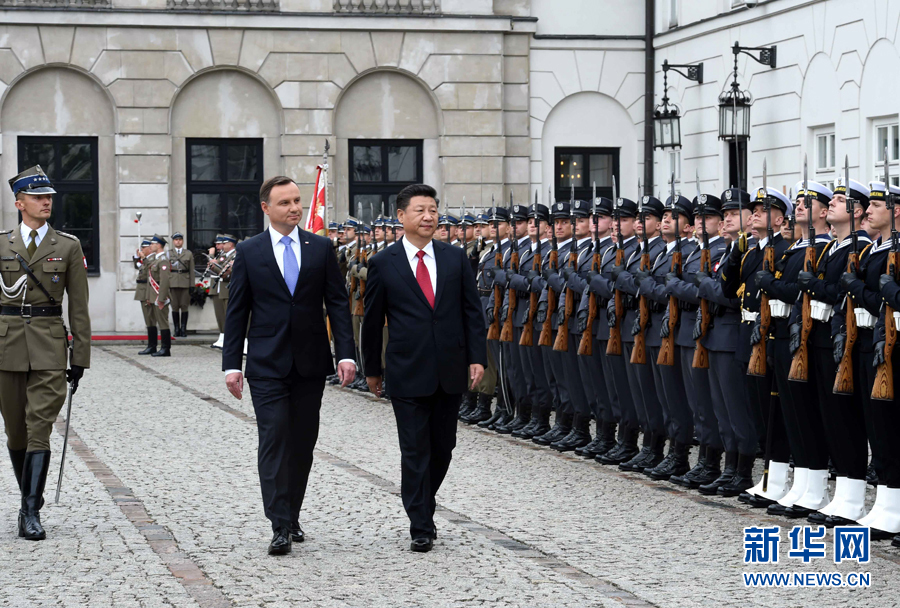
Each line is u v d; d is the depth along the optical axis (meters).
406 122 24.55
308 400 7.36
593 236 11.02
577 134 24.77
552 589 6.27
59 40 23.48
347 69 24.20
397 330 7.27
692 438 9.63
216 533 7.62
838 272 7.76
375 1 24.20
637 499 8.84
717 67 20.84
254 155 24.36
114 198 23.94
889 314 7.18
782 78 18.77
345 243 17.59
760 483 8.73
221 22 23.81
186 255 23.31
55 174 23.80
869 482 9.52
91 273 23.98
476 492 9.04
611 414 10.59
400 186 24.64
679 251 9.48
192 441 11.51
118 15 23.55
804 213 8.12
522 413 12.05
